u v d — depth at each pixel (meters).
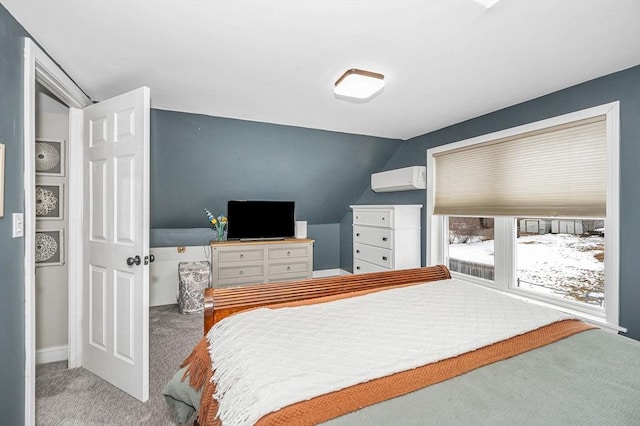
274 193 4.19
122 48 1.73
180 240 4.18
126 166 1.95
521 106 2.59
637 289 1.93
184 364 1.44
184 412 1.43
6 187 1.36
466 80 2.14
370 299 1.72
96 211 2.16
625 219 1.98
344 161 4.04
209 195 3.85
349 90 2.15
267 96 2.46
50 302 2.35
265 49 1.74
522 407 0.86
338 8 1.37
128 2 1.33
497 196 2.79
